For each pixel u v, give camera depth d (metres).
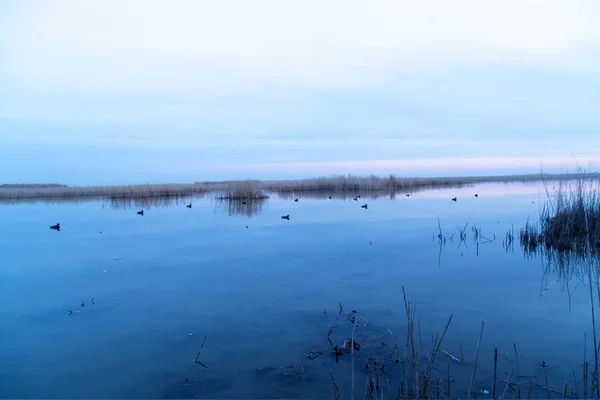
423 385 3.70
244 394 3.98
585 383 3.67
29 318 6.04
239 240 12.01
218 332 5.43
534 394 3.84
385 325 5.48
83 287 7.56
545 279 7.59
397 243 11.16
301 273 8.22
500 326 5.39
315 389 4.05
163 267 8.95
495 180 61.69
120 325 5.73
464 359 4.53
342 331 5.34
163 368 4.53
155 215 18.67
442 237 11.86
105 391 4.11
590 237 9.97
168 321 5.84
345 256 9.67
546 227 11.21
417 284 7.34
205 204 23.98
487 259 9.23
